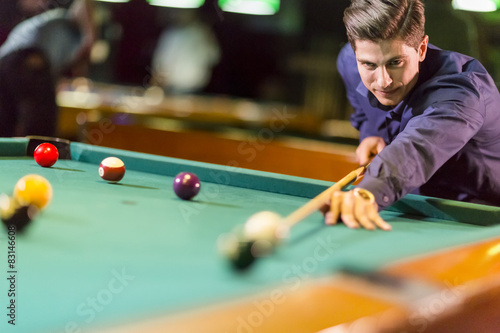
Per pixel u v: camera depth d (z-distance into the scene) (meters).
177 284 0.97
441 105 2.28
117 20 8.88
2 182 2.06
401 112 2.62
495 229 1.39
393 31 2.35
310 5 8.48
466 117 2.23
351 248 1.38
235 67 9.04
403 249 1.09
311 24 8.56
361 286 0.86
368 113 3.04
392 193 1.96
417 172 2.03
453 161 2.66
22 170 2.39
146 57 9.06
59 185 2.07
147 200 1.91
